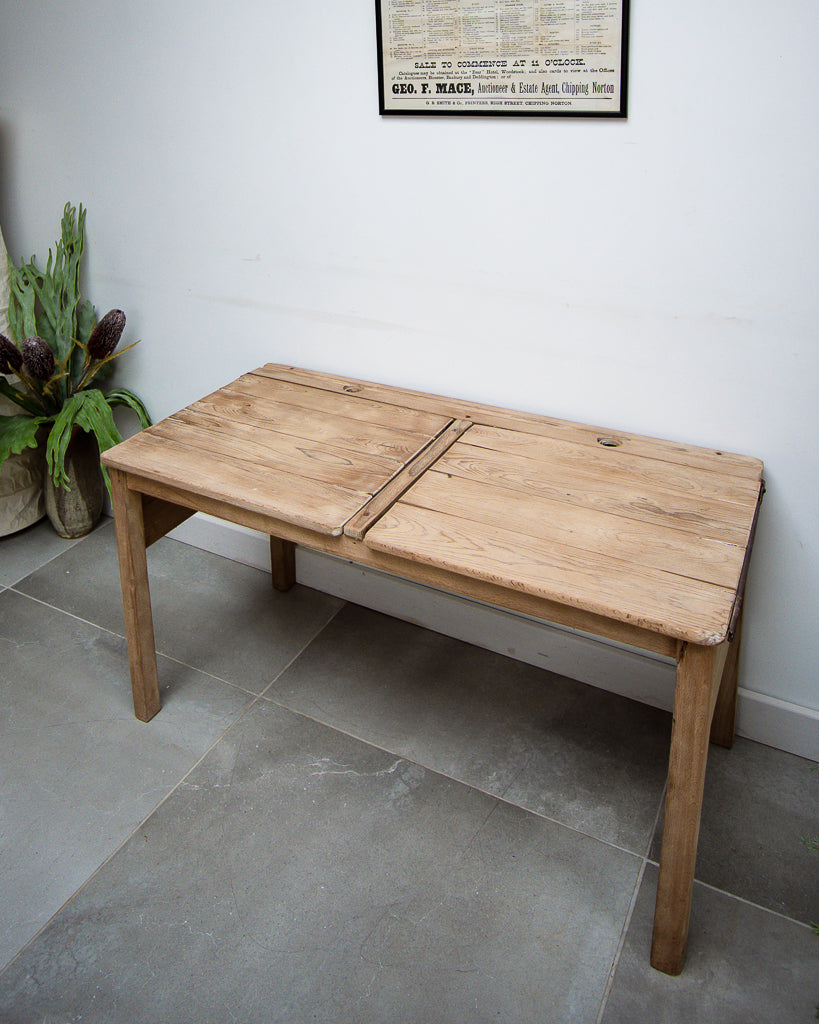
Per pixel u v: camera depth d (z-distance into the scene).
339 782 2.04
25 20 2.39
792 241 1.71
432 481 1.81
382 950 1.67
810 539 1.94
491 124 1.90
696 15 1.63
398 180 2.06
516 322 2.07
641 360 1.96
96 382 2.80
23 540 2.94
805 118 1.62
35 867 1.83
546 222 1.93
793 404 1.84
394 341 2.26
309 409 2.14
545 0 1.72
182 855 1.86
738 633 1.94
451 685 2.33
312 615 2.60
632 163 1.80
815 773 2.07
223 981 1.61
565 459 1.89
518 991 1.60
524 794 2.01
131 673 2.15
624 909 1.76
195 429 2.03
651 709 2.26
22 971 1.63
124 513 1.98
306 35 2.02
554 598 1.46
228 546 2.83
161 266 2.52
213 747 2.13
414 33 1.88
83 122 2.44
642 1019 1.56
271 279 2.36
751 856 1.86
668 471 1.84
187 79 2.22
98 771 2.06
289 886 1.79
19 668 2.37
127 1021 1.55
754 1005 1.58
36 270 2.69
